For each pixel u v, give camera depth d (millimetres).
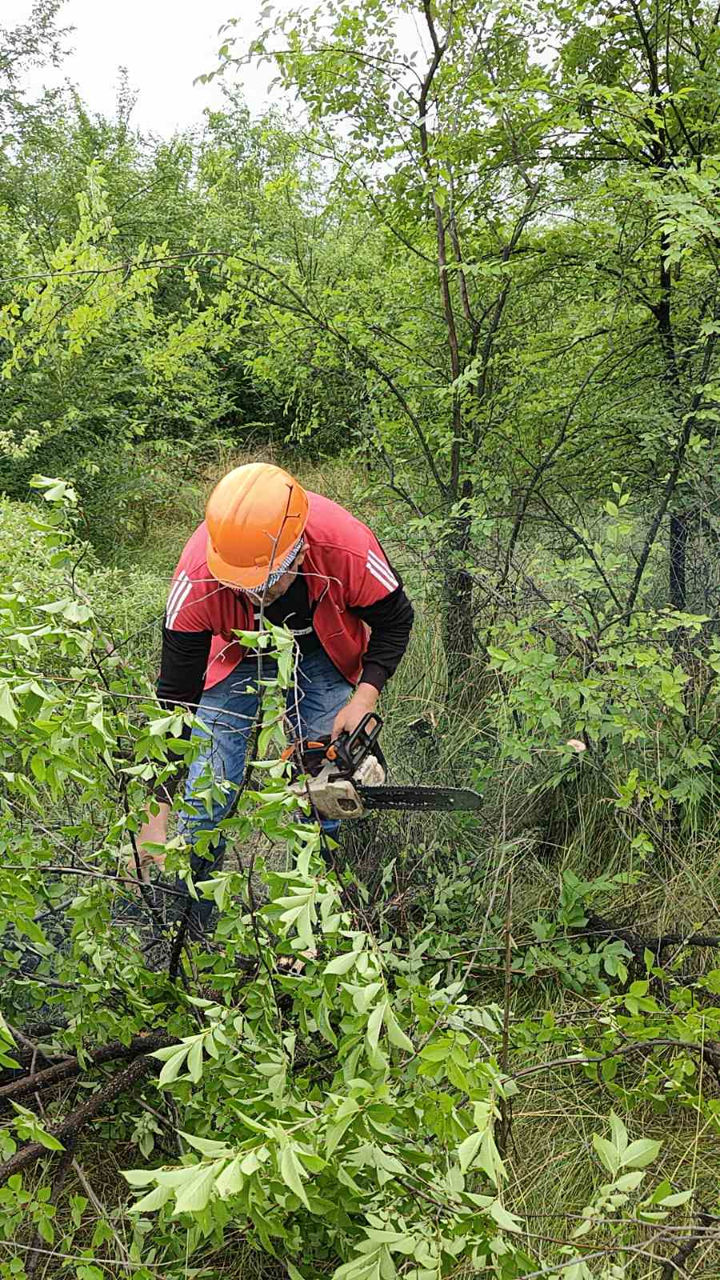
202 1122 1946
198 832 1872
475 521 3756
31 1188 2178
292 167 4750
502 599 3637
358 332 4258
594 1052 2074
